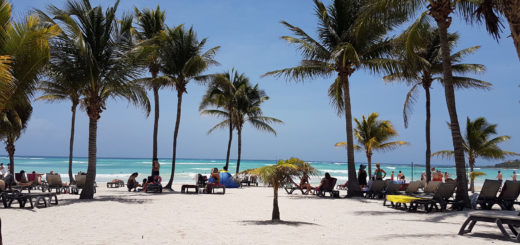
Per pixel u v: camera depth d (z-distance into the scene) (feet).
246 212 35.29
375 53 55.36
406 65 49.78
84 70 44.04
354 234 23.47
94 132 47.24
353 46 54.49
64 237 21.52
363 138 92.32
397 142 90.68
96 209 35.88
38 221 27.91
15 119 68.13
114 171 192.75
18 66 31.40
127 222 27.94
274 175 28.09
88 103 46.50
